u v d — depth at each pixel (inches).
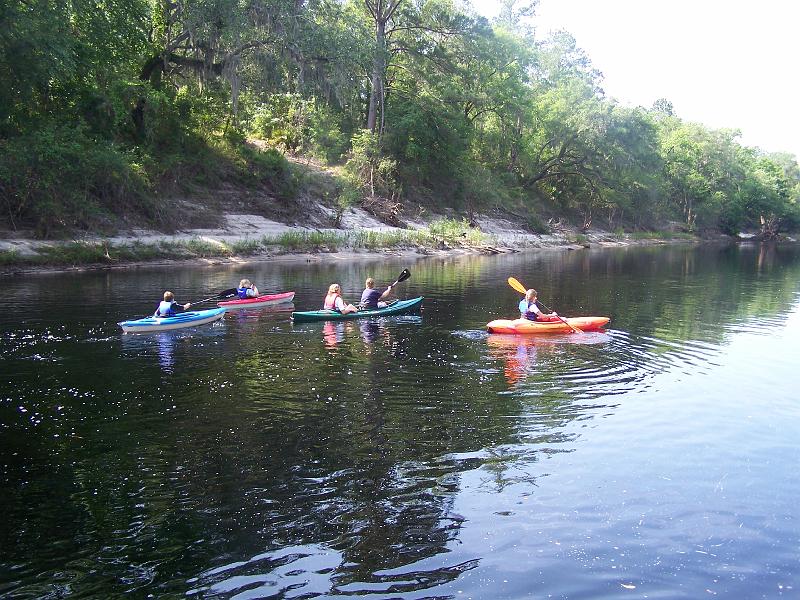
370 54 1391.5
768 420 312.8
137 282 775.1
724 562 188.7
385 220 1560.0
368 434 285.9
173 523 208.2
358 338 490.0
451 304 669.3
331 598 171.0
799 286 917.8
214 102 1396.4
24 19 886.4
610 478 244.2
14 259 840.3
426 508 218.5
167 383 361.7
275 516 212.7
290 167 1438.2
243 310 615.5
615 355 445.4
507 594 172.9
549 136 2215.8
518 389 358.0
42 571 182.1
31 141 912.9
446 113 1814.7
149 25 1237.7
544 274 1034.7
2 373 379.2
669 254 1742.1
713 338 512.7
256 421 301.7
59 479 238.8
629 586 176.6
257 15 1185.4
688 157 2856.8
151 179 1179.9
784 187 3467.0
